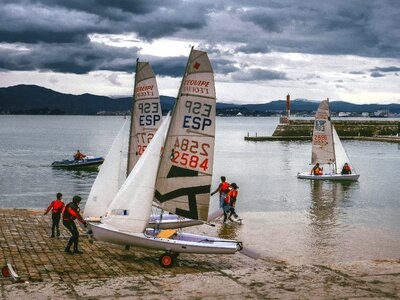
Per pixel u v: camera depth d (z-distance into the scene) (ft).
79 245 56.80
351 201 119.03
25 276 42.24
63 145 364.38
